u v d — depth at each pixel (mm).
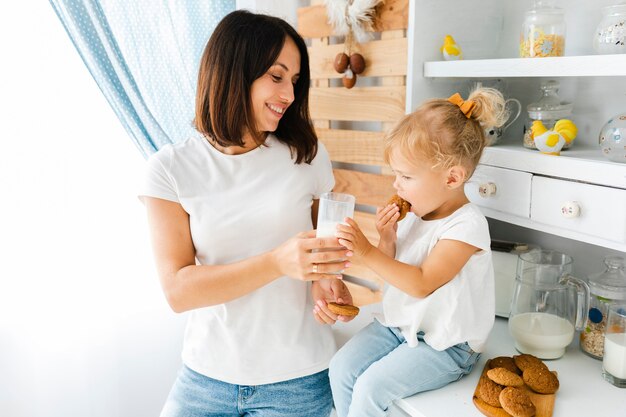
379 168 1913
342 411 1234
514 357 1202
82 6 1642
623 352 1129
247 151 1237
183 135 1872
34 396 1741
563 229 1228
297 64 1194
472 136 1161
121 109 1768
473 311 1161
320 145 1346
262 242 1208
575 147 1395
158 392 1968
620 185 1094
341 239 1060
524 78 1571
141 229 1947
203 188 1192
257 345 1199
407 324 1221
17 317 1712
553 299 1288
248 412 1253
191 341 1241
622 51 1167
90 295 1841
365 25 1723
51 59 1745
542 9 1288
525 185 1285
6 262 1711
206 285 1113
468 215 1168
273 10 1986
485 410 1055
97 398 1851
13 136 1716
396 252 1304
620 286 1227
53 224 1779
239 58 1129
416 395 1138
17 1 1674
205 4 1847
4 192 1710
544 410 1050
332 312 1180
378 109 1737
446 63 1391
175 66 1818
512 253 1462
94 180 1856
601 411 1060
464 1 1497
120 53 1706
